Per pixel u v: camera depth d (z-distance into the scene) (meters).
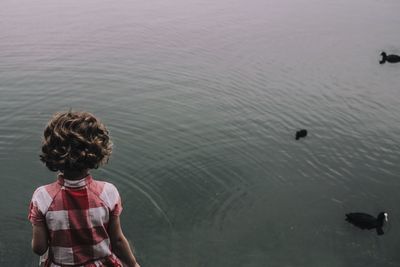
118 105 11.36
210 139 10.16
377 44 16.50
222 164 9.32
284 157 9.80
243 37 16.67
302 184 8.99
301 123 11.27
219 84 12.86
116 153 9.34
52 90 11.90
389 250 7.46
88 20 17.83
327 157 9.95
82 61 13.82
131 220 7.62
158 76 13.13
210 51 15.18
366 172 9.53
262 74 13.69
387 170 9.62
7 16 17.89
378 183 9.20
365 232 7.84
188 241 7.29
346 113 11.85
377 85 13.42
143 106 11.40
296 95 12.59
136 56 14.42
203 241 7.32
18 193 8.07
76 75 12.88
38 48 14.62
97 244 2.83
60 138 2.62
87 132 2.70
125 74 13.12
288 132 10.80
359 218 7.84
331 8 21.19
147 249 7.05
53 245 2.81
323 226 7.91
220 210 8.06
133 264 3.10
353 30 17.95
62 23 17.25
